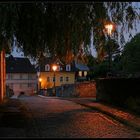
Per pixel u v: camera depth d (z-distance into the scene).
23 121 18.31
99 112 22.84
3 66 39.12
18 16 14.86
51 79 113.50
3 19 14.38
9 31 14.87
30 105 28.42
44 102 32.44
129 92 23.09
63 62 18.58
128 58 41.62
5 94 44.25
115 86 26.08
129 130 15.80
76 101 32.31
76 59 18.03
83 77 109.94
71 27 15.77
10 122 17.92
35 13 15.20
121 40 16.92
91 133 14.84
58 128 16.05
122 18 16.36
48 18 15.44
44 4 15.34
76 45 16.73
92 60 18.19
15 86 120.19
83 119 19.28
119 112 21.48
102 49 17.34
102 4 15.67
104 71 53.62
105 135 14.41
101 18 15.73
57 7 15.36
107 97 28.58
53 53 17.34
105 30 16.47
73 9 15.37
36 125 16.92
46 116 20.52
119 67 42.62
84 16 15.53
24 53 17.45
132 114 20.58
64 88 56.03
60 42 16.36
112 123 17.97
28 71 121.38
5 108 25.38
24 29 15.39
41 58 18.30
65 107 26.44
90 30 16.30
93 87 46.12
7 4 14.39
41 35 15.92
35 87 120.69
